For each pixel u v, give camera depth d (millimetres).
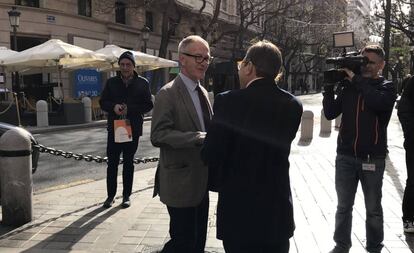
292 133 2814
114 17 31797
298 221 5617
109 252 4598
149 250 4629
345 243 4520
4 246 4723
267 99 2752
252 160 2717
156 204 6305
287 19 46188
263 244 2689
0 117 15414
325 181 7840
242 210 2703
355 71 4348
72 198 6668
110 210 6016
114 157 6195
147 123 20125
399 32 36469
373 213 4465
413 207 5145
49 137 15164
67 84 27016
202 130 3613
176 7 31125
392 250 4680
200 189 3541
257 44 2850
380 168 4367
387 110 4250
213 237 5020
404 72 46531
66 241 4883
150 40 35844
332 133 15625
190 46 3572
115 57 21375
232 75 38250
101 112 22094
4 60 18969
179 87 3588
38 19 25453
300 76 79500
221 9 47594
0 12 23828
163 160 3584
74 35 27641
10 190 5305
